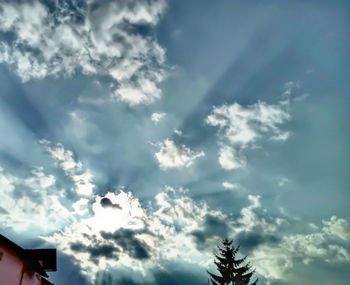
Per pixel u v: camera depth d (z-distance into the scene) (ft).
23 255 55.26
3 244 50.72
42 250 68.64
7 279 51.13
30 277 59.82
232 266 96.84
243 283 94.58
